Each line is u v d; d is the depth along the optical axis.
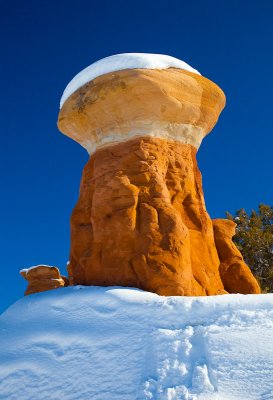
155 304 9.27
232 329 7.82
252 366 6.80
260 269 28.48
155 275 10.70
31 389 8.05
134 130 12.28
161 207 11.47
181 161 12.66
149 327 8.56
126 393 7.01
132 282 11.02
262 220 31.75
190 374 6.98
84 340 8.77
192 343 7.73
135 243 11.24
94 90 12.41
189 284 10.99
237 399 6.24
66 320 9.77
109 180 12.05
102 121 12.60
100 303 9.87
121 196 11.63
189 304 9.00
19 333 9.98
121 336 8.52
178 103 12.21
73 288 11.41
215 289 12.30
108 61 12.55
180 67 12.66
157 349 7.77
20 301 11.71
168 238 11.02
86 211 12.64
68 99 13.26
